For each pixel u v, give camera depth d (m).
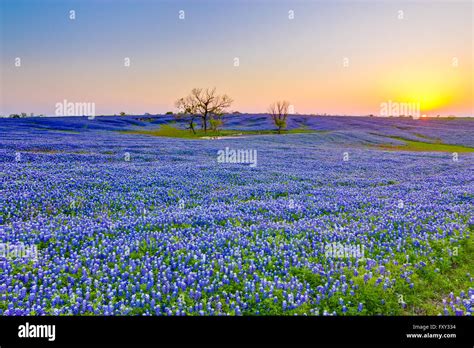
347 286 7.45
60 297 6.64
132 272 7.69
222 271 7.97
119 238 9.65
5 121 69.88
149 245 9.14
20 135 43.59
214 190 18.02
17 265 7.57
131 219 11.64
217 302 6.79
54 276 7.25
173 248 9.03
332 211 13.87
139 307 6.48
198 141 53.53
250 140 64.94
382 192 18.34
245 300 6.96
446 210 13.66
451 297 7.48
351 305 6.97
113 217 11.99
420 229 11.16
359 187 20.78
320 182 21.88
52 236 9.27
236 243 9.68
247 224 11.77
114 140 45.16
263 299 6.98
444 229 10.98
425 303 7.37
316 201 15.62
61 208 12.70
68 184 16.22
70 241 9.29
